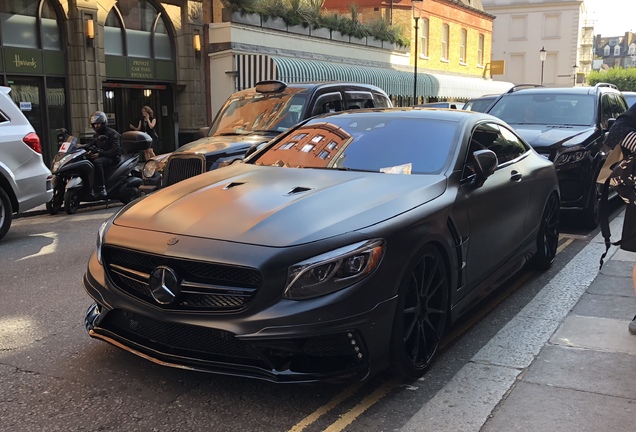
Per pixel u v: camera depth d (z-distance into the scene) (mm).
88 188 10359
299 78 19297
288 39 20516
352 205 3605
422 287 3703
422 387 3645
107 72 16281
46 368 3938
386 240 3361
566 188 7727
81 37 15352
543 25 57562
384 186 3949
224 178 4398
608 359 3873
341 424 3227
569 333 4340
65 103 15586
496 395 3465
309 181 4113
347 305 3160
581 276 5914
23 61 14453
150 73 17391
